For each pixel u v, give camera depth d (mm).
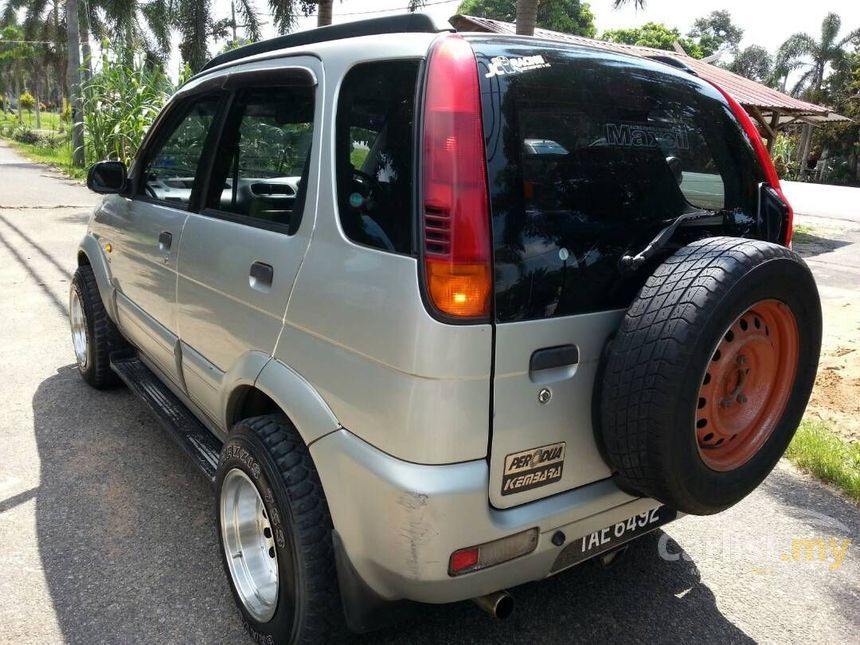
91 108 16891
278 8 15352
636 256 2188
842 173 53125
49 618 2713
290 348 2334
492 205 1929
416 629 2725
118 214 4125
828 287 9969
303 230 2330
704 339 1944
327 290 2158
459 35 2096
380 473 1963
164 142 3703
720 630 2811
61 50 45344
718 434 2238
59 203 14055
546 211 2055
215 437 3434
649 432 1979
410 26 2285
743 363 2240
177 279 3217
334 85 2322
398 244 1976
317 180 2303
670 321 1961
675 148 2486
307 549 2234
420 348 1878
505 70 2049
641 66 2496
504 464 2020
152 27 22062
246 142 2830
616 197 2254
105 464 3908
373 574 2117
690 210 2518
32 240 9930
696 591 3051
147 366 4340
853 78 52344
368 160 2117
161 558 3107
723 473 2209
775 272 2080
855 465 4188
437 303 1878
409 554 1953
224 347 2797
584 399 2160
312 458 2223
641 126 2383
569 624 2803
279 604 2387
